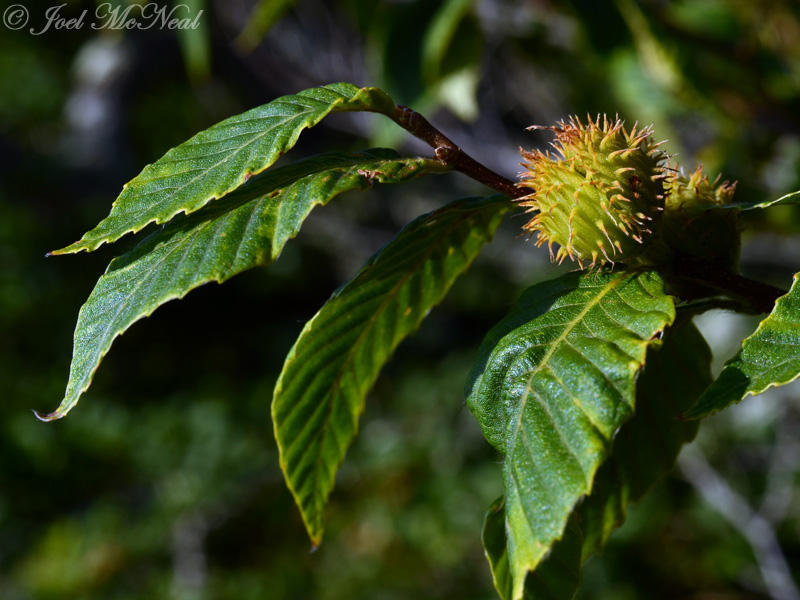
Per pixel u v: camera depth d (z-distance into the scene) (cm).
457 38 435
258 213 150
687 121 521
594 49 410
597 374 142
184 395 1159
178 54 1395
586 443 135
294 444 175
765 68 420
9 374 1102
